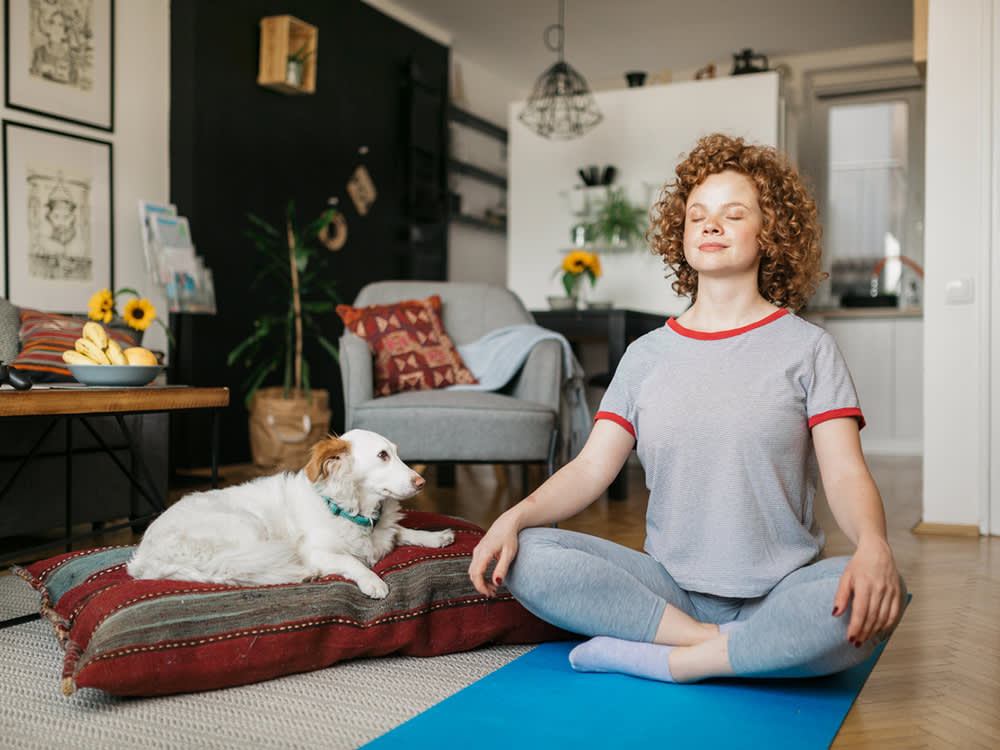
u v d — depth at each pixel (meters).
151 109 4.34
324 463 1.61
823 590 1.16
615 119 5.53
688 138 5.38
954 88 2.96
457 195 6.64
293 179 5.09
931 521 3.00
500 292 3.42
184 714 1.29
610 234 5.19
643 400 1.39
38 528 2.51
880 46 6.65
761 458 1.29
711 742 1.14
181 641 1.36
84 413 1.94
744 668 1.26
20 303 3.70
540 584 1.34
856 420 1.30
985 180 2.92
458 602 1.62
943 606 1.98
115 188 4.14
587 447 1.46
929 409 3.01
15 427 2.43
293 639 1.45
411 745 1.14
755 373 1.31
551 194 5.68
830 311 5.74
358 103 5.64
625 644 1.38
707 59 7.02
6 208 3.64
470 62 7.06
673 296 5.22
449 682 1.44
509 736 1.17
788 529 1.31
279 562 1.53
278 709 1.31
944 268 2.98
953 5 2.95
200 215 4.43
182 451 4.34
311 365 5.22
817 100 6.85
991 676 1.47
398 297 3.37
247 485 1.69
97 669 1.28
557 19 6.17
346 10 5.49
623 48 6.77
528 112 5.71
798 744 1.14
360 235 5.69
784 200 1.37
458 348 3.25
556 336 3.04
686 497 1.35
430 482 4.01
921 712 1.29
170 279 4.05
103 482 2.72
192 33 4.35
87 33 3.99
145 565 1.54
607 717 1.23
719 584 1.32
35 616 1.81
